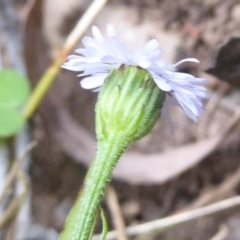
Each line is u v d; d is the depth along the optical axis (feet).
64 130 0.42
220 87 0.42
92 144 0.42
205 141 0.41
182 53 0.42
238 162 0.42
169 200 0.43
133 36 0.43
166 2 0.43
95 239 0.39
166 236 0.41
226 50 0.33
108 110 0.26
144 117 0.25
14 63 0.42
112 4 0.44
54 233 0.41
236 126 0.41
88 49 0.25
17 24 0.44
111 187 0.40
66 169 0.43
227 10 0.42
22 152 0.40
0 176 0.38
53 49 0.43
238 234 0.41
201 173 0.42
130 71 0.26
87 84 0.26
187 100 0.25
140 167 0.41
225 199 0.41
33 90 0.42
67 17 0.43
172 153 0.42
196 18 0.43
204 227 0.42
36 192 0.43
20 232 0.39
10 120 0.38
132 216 0.43
